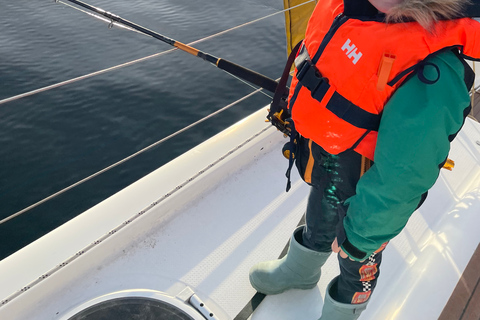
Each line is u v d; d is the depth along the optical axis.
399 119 0.70
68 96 6.11
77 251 1.48
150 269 1.54
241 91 6.25
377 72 0.72
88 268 1.50
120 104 5.97
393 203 0.75
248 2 9.41
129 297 1.39
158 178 1.80
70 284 1.45
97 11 1.58
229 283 1.53
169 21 8.48
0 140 5.25
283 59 7.09
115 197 1.70
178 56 7.10
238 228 1.73
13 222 4.12
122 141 5.26
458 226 1.75
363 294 1.13
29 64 6.91
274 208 1.82
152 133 5.41
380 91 0.73
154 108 5.89
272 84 1.25
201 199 1.83
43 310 1.38
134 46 7.51
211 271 1.56
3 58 7.05
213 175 1.87
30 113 5.73
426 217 1.81
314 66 0.83
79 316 1.32
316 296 1.49
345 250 0.90
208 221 1.74
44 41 7.65
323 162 0.98
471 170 2.07
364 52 0.73
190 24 8.35
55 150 5.11
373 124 0.78
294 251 1.36
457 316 1.41
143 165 4.88
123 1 9.42
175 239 1.66
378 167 0.75
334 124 0.83
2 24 8.24
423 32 0.68
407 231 1.74
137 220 1.62
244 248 1.65
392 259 1.62
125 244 1.60
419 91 0.69
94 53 7.30
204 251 1.63
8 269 1.41
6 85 6.36
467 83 0.72
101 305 1.36
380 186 0.75
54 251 1.47
